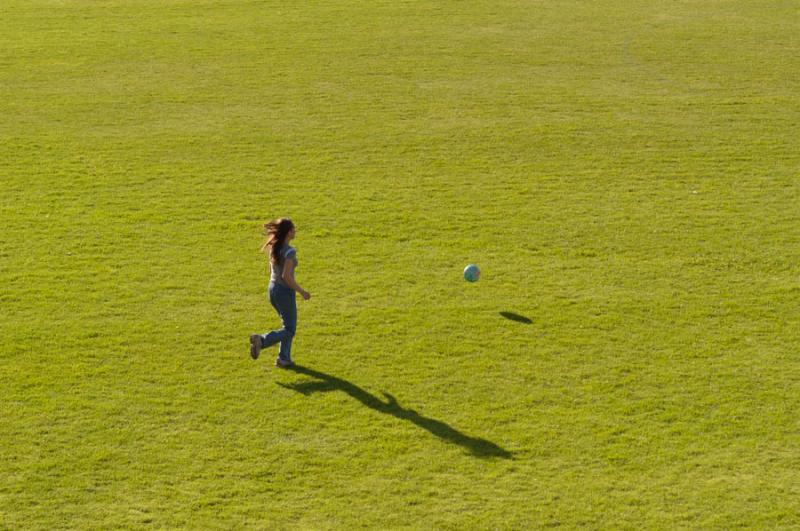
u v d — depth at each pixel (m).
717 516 13.65
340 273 21.14
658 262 21.75
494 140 29.36
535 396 16.59
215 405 16.22
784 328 18.94
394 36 40.00
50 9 43.47
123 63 36.47
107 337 18.36
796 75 35.44
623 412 16.16
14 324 18.75
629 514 13.69
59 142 28.88
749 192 25.61
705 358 17.86
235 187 25.78
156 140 29.16
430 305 19.77
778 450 15.16
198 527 13.34
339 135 29.70
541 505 13.87
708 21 42.50
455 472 14.59
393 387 16.83
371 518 13.59
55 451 14.93
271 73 35.53
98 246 22.27
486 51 38.28
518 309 19.61
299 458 14.89
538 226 23.58
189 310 19.47
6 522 13.34
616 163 27.62
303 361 17.64
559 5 44.88
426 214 24.20
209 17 42.47
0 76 34.75
